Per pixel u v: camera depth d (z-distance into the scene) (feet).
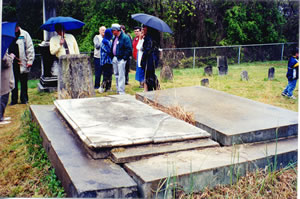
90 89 20.04
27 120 17.03
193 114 14.47
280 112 15.11
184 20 58.18
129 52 23.04
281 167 11.42
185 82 33.09
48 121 14.58
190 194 9.41
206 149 11.30
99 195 8.38
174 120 13.26
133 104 15.97
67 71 19.44
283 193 10.12
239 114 14.70
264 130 12.53
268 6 61.82
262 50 57.72
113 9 50.78
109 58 25.79
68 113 14.03
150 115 13.91
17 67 21.85
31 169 11.78
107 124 12.42
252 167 10.70
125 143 10.46
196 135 11.57
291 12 64.03
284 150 11.57
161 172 9.29
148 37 20.84
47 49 25.79
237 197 9.68
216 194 9.65
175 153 10.74
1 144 14.19
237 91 27.96
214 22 59.88
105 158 10.40
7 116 19.20
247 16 61.93
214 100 17.52
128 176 9.23
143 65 21.06
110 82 26.76
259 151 11.44
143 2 53.42
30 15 51.42
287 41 64.44
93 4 51.19
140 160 10.19
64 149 11.21
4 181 11.07
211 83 32.37
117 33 22.88
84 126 12.11
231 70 45.01
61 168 10.14
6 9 47.91
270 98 25.26
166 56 49.67
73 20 24.21
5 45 15.06
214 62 53.42
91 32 49.90
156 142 10.85
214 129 12.46
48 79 26.13
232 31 59.36
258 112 15.06
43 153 12.77
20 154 13.07
